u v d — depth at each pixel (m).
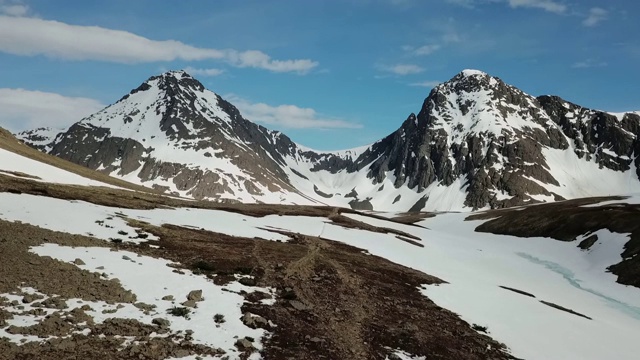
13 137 143.50
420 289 43.28
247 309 26.48
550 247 98.25
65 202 50.34
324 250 55.81
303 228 79.50
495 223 136.12
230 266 36.41
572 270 79.81
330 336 24.97
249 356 20.27
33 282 23.20
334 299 32.84
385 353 24.31
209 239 48.25
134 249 35.62
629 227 86.75
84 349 17.67
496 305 42.81
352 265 48.41
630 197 138.25
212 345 20.64
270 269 38.28
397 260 61.97
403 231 110.19
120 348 18.48
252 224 71.06
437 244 93.81
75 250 30.91
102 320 20.83
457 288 47.72
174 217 61.62
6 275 23.25
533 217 124.88
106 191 83.81
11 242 28.91
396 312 32.94
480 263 76.25
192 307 24.91
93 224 41.16
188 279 30.00
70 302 22.00
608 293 63.50
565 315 43.00
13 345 16.67
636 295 60.97
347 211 140.12
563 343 33.84
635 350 35.19
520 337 33.41
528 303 46.06
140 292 25.73
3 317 18.97
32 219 37.69
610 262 76.62
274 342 22.52
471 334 31.36
